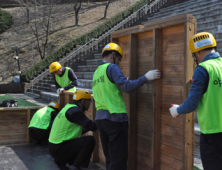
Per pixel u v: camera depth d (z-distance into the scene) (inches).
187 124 96.5
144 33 117.7
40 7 991.6
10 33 840.9
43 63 612.1
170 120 105.5
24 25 880.3
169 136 106.3
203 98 79.9
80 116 132.6
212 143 78.6
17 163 148.3
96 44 573.3
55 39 783.1
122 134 102.6
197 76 79.0
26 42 789.2
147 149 118.8
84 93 137.6
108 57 109.5
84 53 579.8
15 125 190.4
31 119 192.9
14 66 699.4
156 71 105.0
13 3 1076.5
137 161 126.2
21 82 590.9
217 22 319.0
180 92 99.6
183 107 81.7
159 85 109.2
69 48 629.6
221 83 77.8
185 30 93.4
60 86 206.4
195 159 145.9
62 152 133.6
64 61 547.5
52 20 902.4
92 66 455.5
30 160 153.8
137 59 123.6
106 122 102.7
